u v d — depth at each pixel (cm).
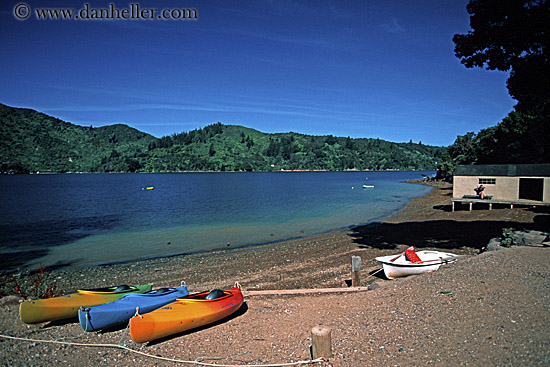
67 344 743
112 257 1792
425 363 539
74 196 6147
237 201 4828
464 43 1681
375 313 794
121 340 761
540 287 827
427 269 1178
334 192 6556
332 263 1538
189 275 1440
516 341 572
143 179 15812
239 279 1355
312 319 819
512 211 2895
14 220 3156
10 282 1355
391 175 19600
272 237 2247
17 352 705
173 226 2748
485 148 4981
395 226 2481
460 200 3181
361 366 554
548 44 1450
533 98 1702
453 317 700
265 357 636
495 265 1042
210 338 754
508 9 1477
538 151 3756
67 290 1261
